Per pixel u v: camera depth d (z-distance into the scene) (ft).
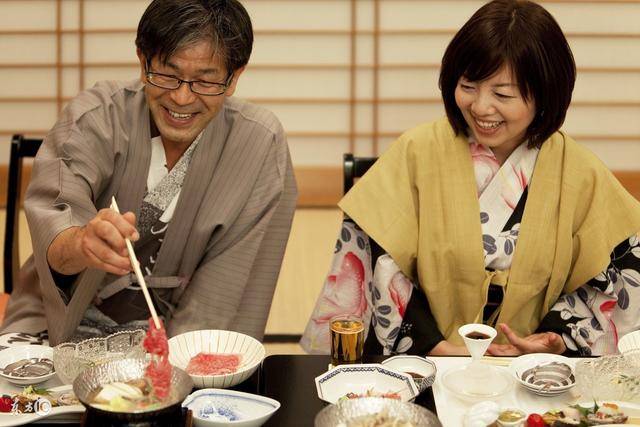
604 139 20.15
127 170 7.31
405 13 19.56
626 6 19.43
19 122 19.84
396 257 7.32
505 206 7.36
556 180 7.29
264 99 19.93
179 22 6.28
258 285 7.89
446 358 6.16
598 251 7.16
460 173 7.34
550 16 6.70
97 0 19.29
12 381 5.67
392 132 20.17
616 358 5.74
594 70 19.76
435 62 19.81
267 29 19.54
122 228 5.51
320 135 20.15
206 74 6.50
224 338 6.30
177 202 7.38
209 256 7.57
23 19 19.31
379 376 5.62
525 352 6.65
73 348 5.87
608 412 5.05
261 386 5.71
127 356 5.80
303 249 17.04
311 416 5.29
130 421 4.66
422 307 7.41
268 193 7.52
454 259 7.32
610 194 7.34
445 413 5.32
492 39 6.56
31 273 7.59
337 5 19.51
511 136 6.98
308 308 14.01
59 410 5.15
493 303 7.52
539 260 7.27
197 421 5.04
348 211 7.47
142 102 7.32
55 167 6.98
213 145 7.39
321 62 19.77
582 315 7.33
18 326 7.39
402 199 7.41
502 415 5.02
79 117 7.20
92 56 19.54
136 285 7.47
